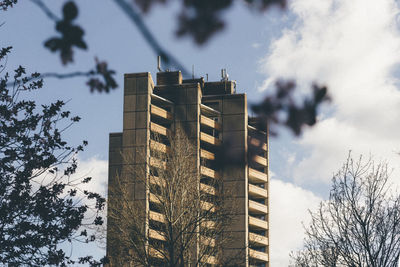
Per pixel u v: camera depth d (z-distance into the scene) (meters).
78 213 19.83
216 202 40.16
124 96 88.50
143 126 86.44
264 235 93.50
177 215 36.88
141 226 37.78
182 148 41.31
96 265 20.47
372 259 27.86
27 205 19.09
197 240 38.03
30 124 19.23
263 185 97.81
